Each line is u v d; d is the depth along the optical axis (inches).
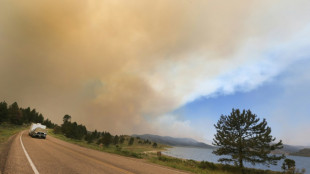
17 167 270.7
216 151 885.2
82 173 274.1
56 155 456.1
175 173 358.3
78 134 3159.5
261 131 799.7
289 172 823.1
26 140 873.5
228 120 884.0
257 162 754.2
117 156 612.7
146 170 360.8
